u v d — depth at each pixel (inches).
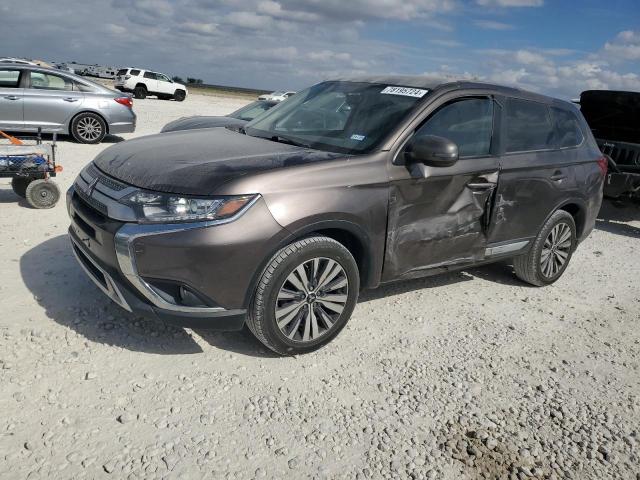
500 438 126.6
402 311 185.8
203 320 132.8
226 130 188.1
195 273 128.1
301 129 175.0
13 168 248.8
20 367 130.2
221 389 131.6
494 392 144.9
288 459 112.2
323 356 151.1
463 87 177.9
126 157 151.2
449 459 118.0
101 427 114.3
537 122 202.8
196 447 112.2
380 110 168.7
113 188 138.3
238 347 150.3
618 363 169.5
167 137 171.8
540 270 216.5
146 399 124.7
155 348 144.9
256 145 159.6
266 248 132.6
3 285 170.9
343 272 148.3
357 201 146.4
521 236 200.1
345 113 173.9
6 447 105.7
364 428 124.3
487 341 172.4
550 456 122.8
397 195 155.5
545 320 194.4
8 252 199.3
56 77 475.5
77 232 148.9
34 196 254.4
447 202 168.4
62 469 102.2
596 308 211.8
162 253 126.4
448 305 195.9
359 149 156.8
